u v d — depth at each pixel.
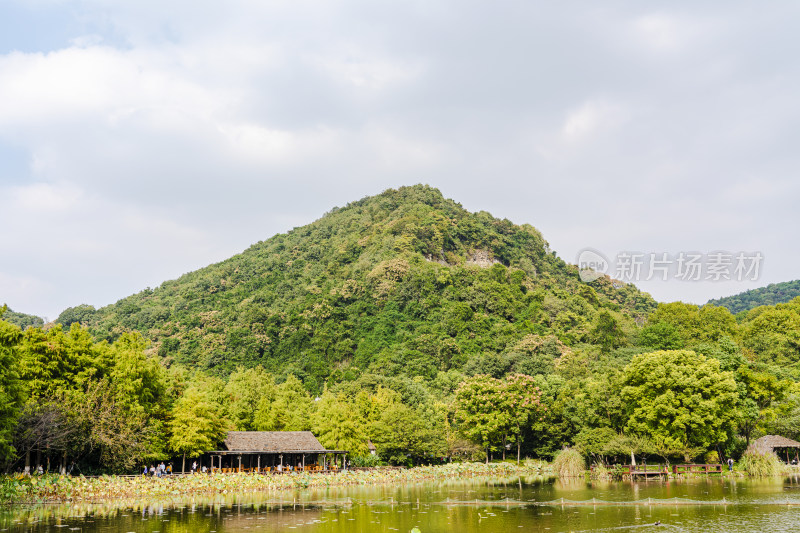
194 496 63.03
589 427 94.38
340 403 106.31
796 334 159.38
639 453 84.75
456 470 92.50
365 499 59.66
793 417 91.94
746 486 67.50
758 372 95.81
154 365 80.19
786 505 50.91
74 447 66.00
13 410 52.53
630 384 88.94
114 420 66.44
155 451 73.00
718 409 80.12
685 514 46.62
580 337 193.25
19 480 56.66
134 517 45.88
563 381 123.06
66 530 39.44
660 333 156.25
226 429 86.19
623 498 57.69
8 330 63.25
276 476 76.06
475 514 47.97
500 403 106.50
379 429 102.56
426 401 131.62
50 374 66.94
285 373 190.00
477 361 168.75
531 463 107.62
